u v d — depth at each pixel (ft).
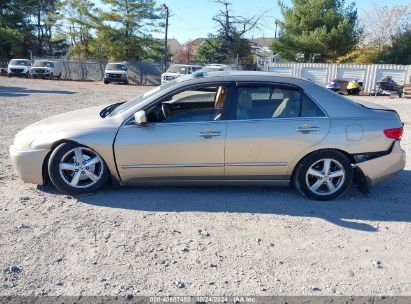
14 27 153.38
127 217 13.10
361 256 11.09
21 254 10.49
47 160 14.75
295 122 14.57
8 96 54.70
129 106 15.39
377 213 14.16
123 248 11.01
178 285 9.38
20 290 9.00
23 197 14.49
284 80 14.93
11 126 29.04
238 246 11.40
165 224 12.66
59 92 67.87
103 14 137.69
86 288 9.16
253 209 14.14
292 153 14.60
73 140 14.23
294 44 114.21
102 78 128.36
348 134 14.57
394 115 15.34
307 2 114.01
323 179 14.96
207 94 16.37
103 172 14.75
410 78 89.51
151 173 14.61
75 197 14.69
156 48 147.74
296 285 9.57
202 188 16.07
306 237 12.12
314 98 14.84
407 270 10.46
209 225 12.71
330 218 13.60
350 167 14.96
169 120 14.62
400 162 15.19
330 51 115.03
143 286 9.32
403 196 15.99
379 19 137.18
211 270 10.08
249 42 139.03
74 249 10.86
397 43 118.93
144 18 140.36
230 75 15.06
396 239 12.20
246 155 14.48
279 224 12.97
